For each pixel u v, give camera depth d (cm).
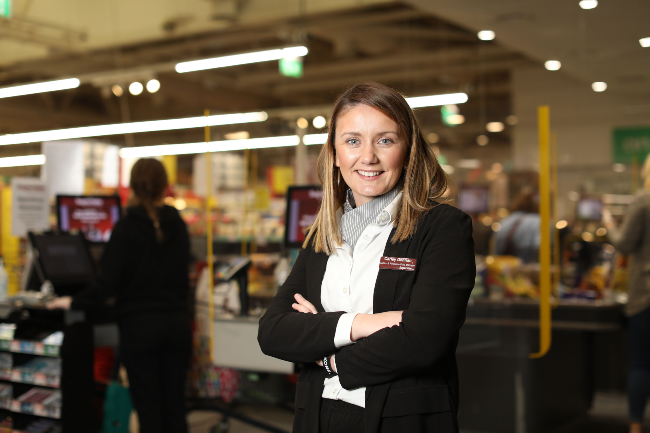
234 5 940
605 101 1152
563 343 426
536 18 580
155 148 1398
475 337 397
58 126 1368
